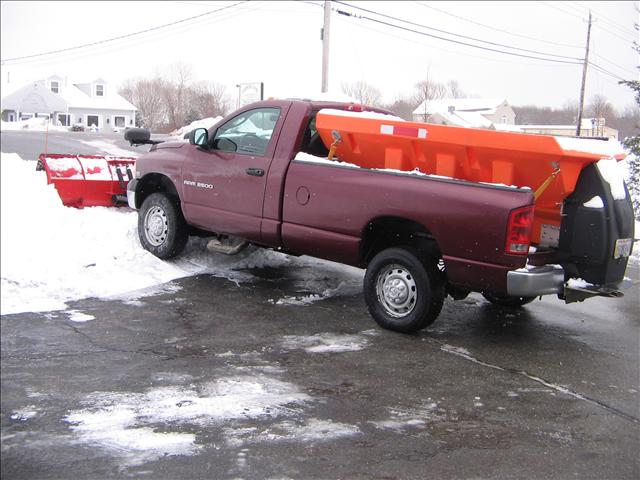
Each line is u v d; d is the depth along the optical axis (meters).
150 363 5.05
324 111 6.55
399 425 4.18
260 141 7.07
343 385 4.79
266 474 3.52
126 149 30.14
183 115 75.06
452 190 5.62
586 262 5.76
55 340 5.44
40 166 10.28
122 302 6.61
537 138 5.44
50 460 3.58
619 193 5.74
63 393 4.43
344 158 6.72
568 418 4.40
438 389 4.80
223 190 7.21
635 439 4.12
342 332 6.03
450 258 5.67
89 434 3.88
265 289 7.38
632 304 7.71
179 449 3.75
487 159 5.75
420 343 5.84
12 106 66.25
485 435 4.09
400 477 3.55
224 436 3.93
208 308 6.56
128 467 3.54
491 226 5.42
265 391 4.61
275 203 6.77
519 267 5.42
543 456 3.85
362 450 3.83
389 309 6.09
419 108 61.16
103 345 5.39
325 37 28.03
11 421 4.01
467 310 7.12
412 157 6.17
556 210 5.88
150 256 7.94
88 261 7.46
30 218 8.02
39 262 7.11
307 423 4.15
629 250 5.95
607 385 5.04
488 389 4.85
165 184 8.27
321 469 3.60
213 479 3.45
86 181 9.40
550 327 6.61
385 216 5.98
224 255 8.49
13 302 6.27
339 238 6.32
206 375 4.86
